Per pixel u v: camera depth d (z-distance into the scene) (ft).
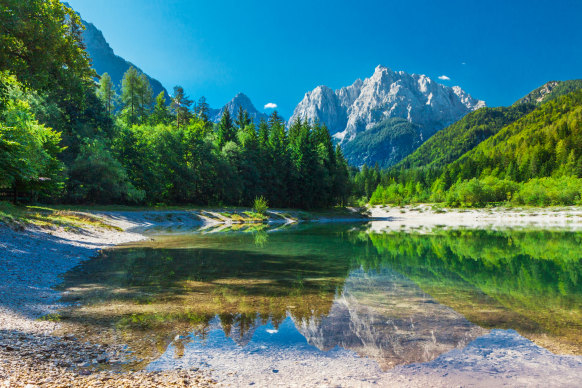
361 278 32.76
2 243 39.70
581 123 403.75
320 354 14.39
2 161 62.59
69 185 120.06
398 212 305.94
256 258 46.14
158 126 183.52
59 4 55.93
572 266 40.60
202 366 13.01
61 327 17.10
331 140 258.37
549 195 232.12
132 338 15.89
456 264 42.19
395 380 12.03
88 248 50.98
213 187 188.75
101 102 157.28
